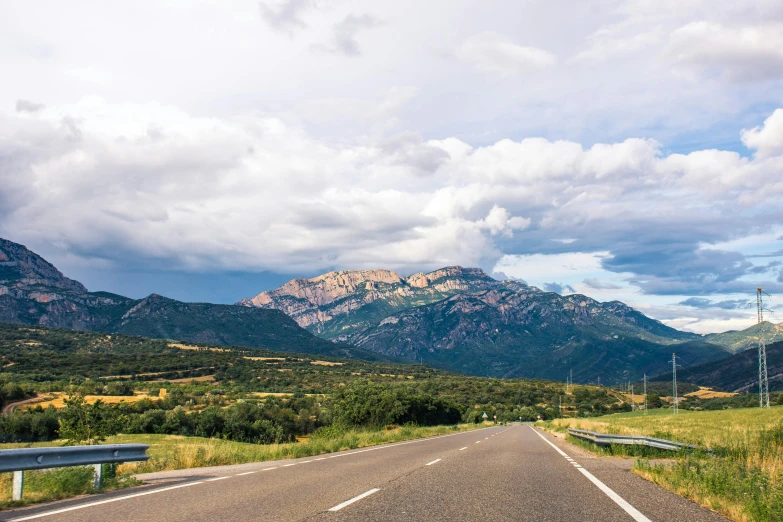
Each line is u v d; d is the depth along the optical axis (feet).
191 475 49.03
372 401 211.41
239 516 28.43
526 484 42.68
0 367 593.01
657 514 30.81
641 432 105.40
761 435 65.67
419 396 293.43
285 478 45.42
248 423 280.92
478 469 53.62
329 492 37.14
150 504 32.14
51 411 274.36
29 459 34.24
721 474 39.42
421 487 39.99
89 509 30.50
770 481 35.99
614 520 28.96
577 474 50.26
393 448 88.94
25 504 33.32
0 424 262.67
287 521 27.17
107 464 44.68
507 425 310.45
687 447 60.64
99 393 446.60
